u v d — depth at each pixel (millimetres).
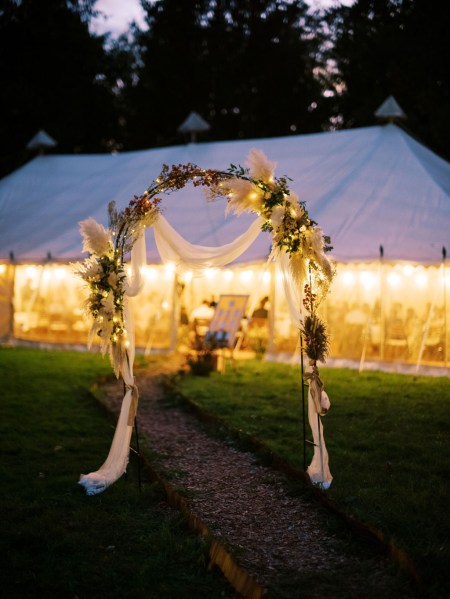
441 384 10062
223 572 4137
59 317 13922
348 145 14695
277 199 5887
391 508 4910
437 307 11086
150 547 4500
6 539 4605
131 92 27688
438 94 21062
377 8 23766
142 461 6418
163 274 13398
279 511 5215
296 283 6105
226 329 11633
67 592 3938
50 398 9117
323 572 4141
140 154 17047
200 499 5469
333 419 7855
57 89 25016
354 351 11664
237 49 26875
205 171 5953
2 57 23453
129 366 6012
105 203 14898
